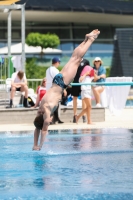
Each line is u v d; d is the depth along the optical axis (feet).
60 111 86.12
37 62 235.81
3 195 33.55
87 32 262.47
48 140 61.87
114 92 98.37
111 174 40.60
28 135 66.64
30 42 223.92
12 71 102.78
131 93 148.46
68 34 258.98
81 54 49.75
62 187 35.96
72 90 84.02
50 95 49.96
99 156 49.73
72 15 256.52
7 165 45.14
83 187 35.88
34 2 253.03
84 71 82.23
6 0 110.11
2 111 84.48
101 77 94.84
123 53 201.26
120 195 33.32
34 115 85.97
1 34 244.01
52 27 257.75
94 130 72.74
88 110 83.20
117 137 64.34
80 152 52.03
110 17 265.13
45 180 38.55
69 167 43.86
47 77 80.74
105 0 279.69
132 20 274.16
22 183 37.52
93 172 41.52
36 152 52.13
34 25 255.91
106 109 113.60
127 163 45.65
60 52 241.35
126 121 88.79
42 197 32.91
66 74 49.73
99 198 32.60
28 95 97.66
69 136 65.67
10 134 68.03
